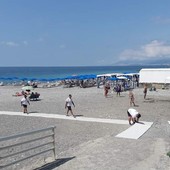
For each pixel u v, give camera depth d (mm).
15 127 22312
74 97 43031
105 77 68875
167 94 46969
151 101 37969
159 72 40250
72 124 23172
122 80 60500
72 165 11703
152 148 14062
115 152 13453
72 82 67750
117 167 11258
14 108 32562
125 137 17156
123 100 39000
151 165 11406
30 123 23844
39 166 12094
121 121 23750
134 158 12391
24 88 47562
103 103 35906
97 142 15938
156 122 23000
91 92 51125
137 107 32344
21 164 13188
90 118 25438
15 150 15664
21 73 184375
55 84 69375
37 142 17391
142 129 19844
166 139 16469
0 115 27688
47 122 24141
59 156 13609
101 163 11812
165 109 30859
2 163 13289
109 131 20453
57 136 19391
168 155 12656
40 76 139250
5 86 71438
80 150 14492
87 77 66938
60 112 29141
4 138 9695
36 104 35875
